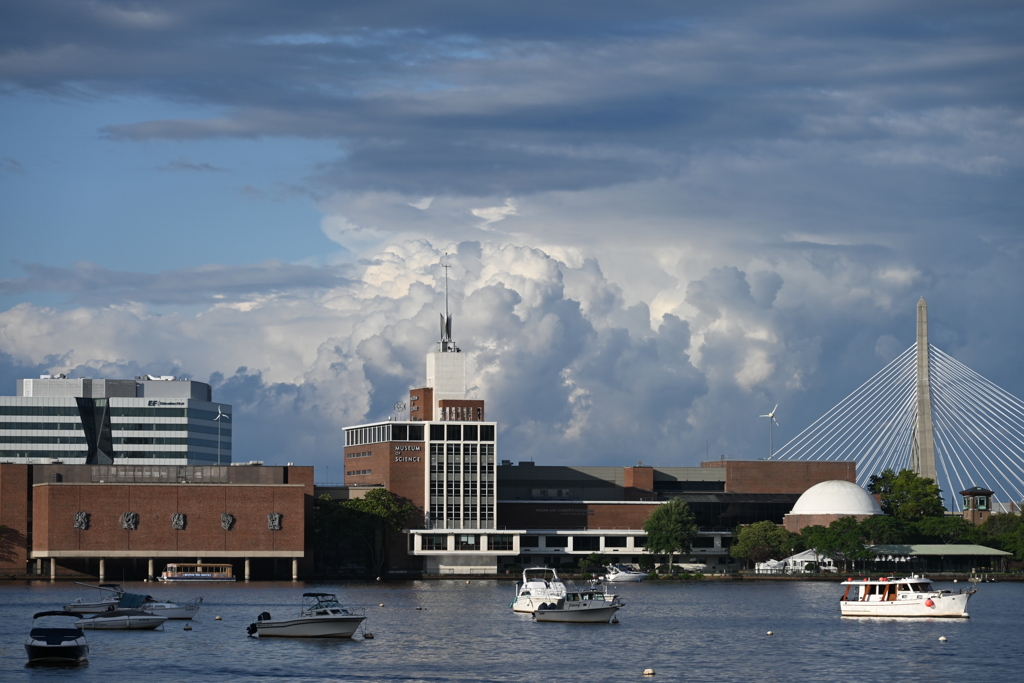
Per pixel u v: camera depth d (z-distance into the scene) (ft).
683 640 654.94
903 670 547.49
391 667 547.49
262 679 512.22
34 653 537.24
